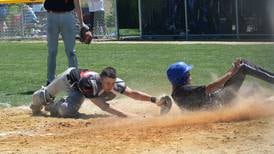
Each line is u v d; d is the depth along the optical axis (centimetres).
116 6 5138
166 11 4881
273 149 994
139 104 1564
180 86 1322
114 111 1402
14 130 1286
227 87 1304
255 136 1091
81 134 1203
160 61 2920
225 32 4591
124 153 1012
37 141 1151
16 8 5338
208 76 2161
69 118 1427
